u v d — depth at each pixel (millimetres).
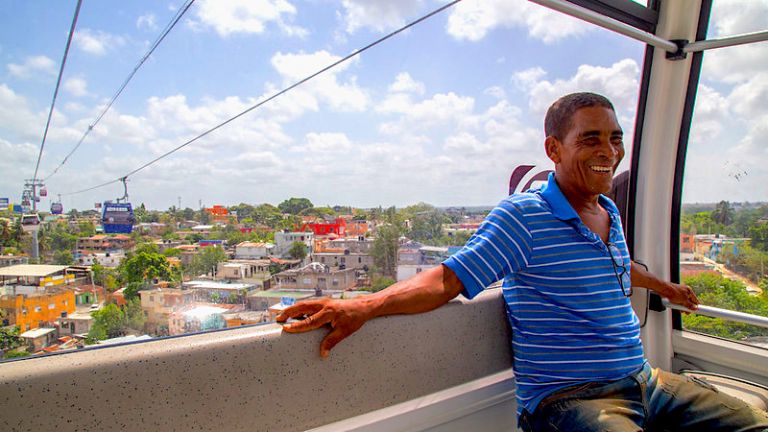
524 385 1367
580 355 1273
